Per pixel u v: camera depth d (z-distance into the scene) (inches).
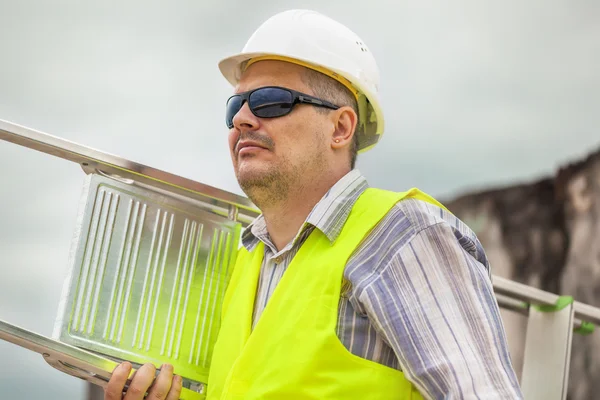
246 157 89.3
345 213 86.0
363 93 95.5
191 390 93.0
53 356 86.1
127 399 86.9
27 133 89.7
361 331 80.3
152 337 92.8
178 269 95.3
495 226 214.2
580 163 202.7
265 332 83.0
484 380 73.8
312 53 90.8
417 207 84.3
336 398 77.6
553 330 106.5
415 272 80.0
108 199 92.6
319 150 90.2
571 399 187.2
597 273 189.3
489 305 79.4
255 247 95.5
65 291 88.8
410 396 78.5
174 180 95.9
